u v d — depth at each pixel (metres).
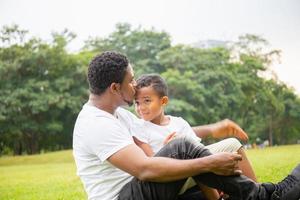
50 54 18.59
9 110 17.66
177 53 20.33
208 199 2.35
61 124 18.66
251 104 20.92
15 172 8.71
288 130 20.92
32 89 18.06
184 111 18.73
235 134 2.92
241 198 2.18
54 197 4.97
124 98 2.41
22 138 19.19
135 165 2.15
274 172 5.23
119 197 2.27
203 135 2.98
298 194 2.20
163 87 2.87
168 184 2.20
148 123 2.80
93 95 2.41
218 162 2.11
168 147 2.27
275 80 20.50
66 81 18.34
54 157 13.14
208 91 19.61
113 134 2.22
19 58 18.30
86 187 2.38
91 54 19.88
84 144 2.29
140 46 21.38
